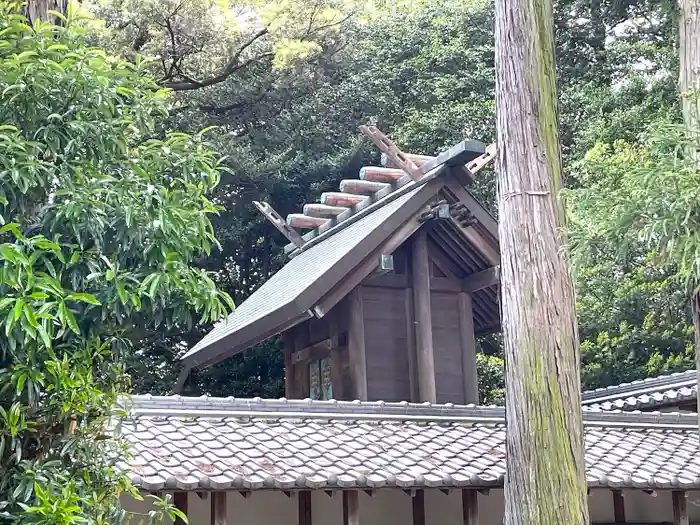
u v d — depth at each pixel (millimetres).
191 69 18922
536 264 6457
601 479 7004
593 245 4777
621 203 4457
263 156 19125
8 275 3230
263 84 19234
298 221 12344
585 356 16641
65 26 4340
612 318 15578
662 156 4480
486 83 18438
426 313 9742
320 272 9375
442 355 10148
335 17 18641
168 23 17609
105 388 4004
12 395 3521
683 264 4219
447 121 17859
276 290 11156
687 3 6105
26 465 3520
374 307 9883
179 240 3891
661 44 13078
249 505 6918
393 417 7738
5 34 3928
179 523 6445
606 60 14008
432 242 10242
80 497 3604
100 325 3789
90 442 3885
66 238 3689
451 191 9531
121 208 3744
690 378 10523
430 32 19688
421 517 7438
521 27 6863
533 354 6297
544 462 6105
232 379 18172
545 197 6586
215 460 6168
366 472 6355
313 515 7035
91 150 3879
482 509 7789
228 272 19500
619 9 11898
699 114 5383
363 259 9305
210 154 4348
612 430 8719
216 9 17734
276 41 18531
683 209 4145
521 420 6246
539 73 6812
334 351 9984
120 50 17219
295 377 11000
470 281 10289
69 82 3771
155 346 17578
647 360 16234
